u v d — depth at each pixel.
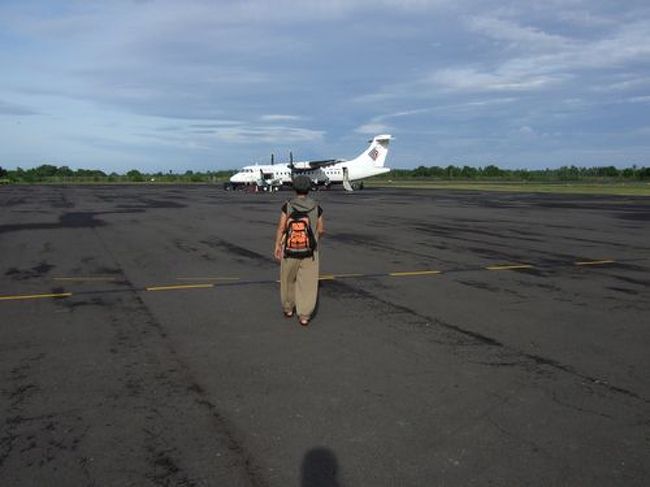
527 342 6.18
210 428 4.11
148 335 6.48
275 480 3.42
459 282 9.62
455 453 3.73
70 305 7.98
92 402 4.59
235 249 13.82
